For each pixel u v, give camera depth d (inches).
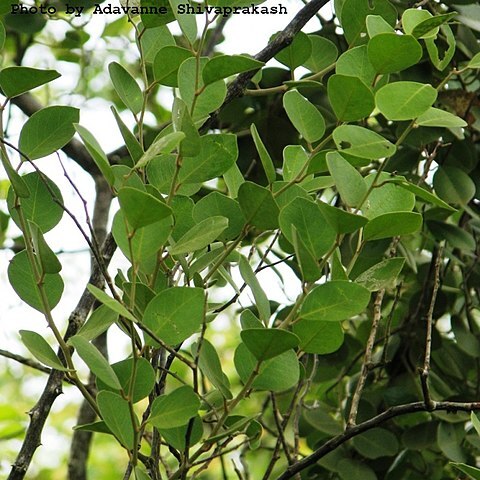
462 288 111.9
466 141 103.1
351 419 66.5
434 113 57.6
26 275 58.6
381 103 54.8
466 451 99.8
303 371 64.4
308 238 56.3
